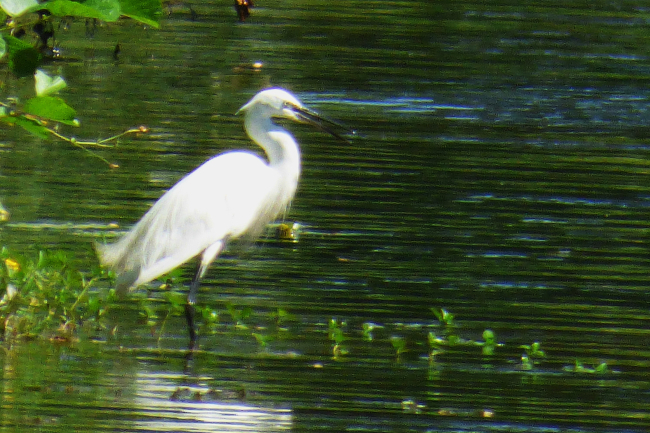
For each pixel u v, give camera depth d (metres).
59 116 8.23
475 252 13.32
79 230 13.02
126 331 10.39
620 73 24.27
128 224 13.39
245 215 11.21
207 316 10.47
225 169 11.24
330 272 12.40
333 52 24.56
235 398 8.88
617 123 20.30
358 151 17.45
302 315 11.06
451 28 27.58
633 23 29.34
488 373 9.83
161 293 11.56
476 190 15.81
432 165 16.92
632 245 13.81
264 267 12.47
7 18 9.53
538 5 30.84
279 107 11.70
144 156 16.36
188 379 9.25
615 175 16.91
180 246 10.77
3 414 8.23
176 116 18.72
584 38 27.33
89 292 11.23
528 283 12.37
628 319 11.44
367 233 13.80
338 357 10.00
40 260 10.18
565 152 18.09
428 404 9.02
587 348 10.60
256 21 27.12
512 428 8.59
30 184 14.66
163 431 8.11
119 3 8.42
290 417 8.56
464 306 11.59
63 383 8.98
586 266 12.99
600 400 9.29
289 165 11.76
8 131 17.06
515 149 18.14
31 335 10.04
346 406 8.86
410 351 10.28
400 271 12.55
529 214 14.85
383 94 21.41
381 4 29.92
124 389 8.94
